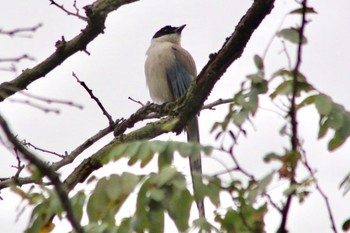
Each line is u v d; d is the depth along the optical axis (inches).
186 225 223.6
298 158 225.5
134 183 226.7
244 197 229.8
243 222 239.6
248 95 244.4
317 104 247.3
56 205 233.1
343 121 246.7
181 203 225.0
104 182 230.4
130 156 233.6
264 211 241.4
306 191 228.4
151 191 224.7
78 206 231.9
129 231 223.8
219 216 249.0
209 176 229.5
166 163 231.1
